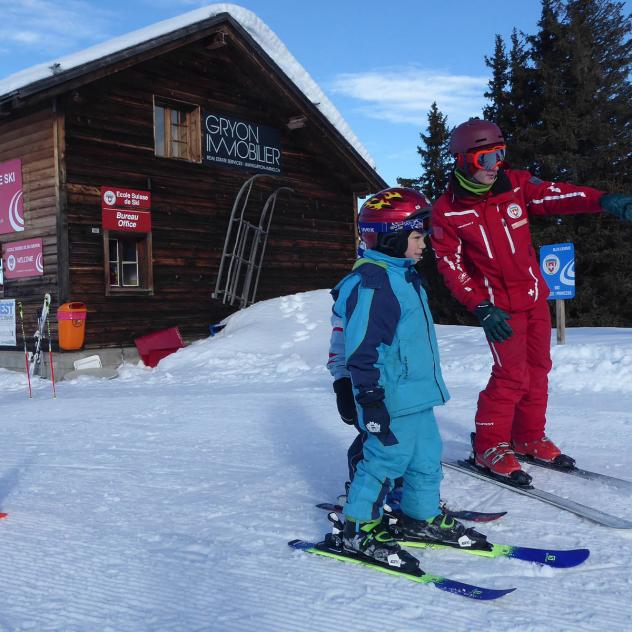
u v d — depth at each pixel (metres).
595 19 29.23
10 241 13.55
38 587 2.69
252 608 2.43
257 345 13.30
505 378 4.01
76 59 13.36
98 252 13.16
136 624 2.34
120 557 2.99
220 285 15.34
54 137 12.60
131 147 13.73
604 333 11.31
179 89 14.60
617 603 2.39
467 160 3.82
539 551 2.87
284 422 6.35
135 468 4.75
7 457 5.29
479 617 2.30
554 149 27.05
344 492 3.94
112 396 9.48
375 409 2.62
